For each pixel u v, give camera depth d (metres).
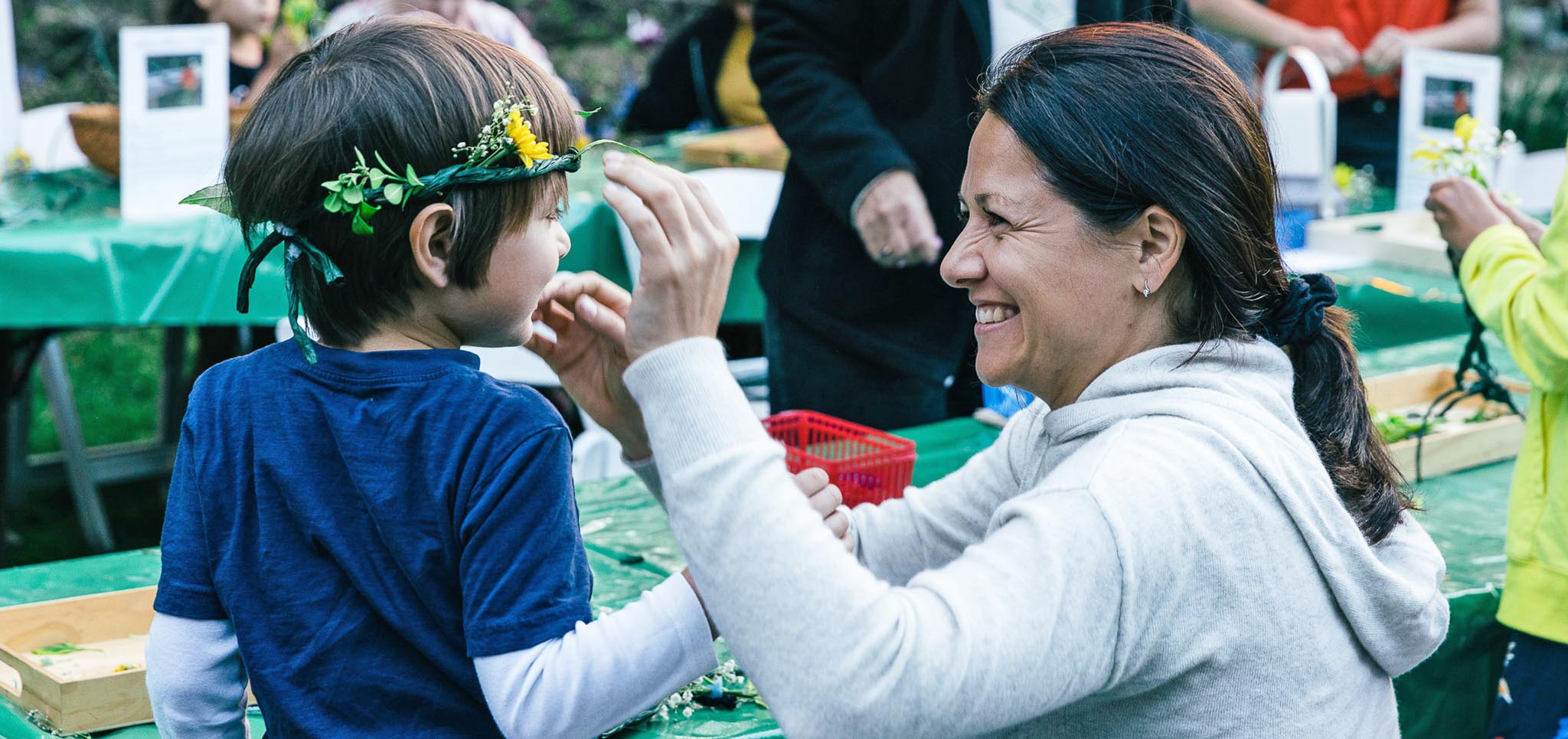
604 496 2.16
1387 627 1.12
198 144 3.35
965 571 0.97
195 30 3.33
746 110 4.91
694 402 0.98
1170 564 0.97
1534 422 1.78
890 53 2.59
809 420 2.21
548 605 1.04
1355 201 4.11
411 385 1.08
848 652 0.92
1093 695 1.04
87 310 2.99
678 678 1.09
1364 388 1.21
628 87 6.82
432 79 1.08
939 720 0.91
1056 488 1.00
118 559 1.86
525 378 3.35
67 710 1.35
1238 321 1.11
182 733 1.14
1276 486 1.02
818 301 2.71
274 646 1.08
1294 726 1.05
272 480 1.07
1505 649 1.84
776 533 0.95
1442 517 2.10
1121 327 1.10
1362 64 4.20
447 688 1.07
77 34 6.70
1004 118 1.08
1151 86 1.06
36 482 4.17
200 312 3.06
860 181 2.50
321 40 1.16
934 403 2.77
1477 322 2.00
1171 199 1.04
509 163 1.08
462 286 1.10
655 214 1.00
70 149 4.13
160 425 4.32
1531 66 7.75
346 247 1.08
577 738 1.06
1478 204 1.96
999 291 1.10
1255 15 4.20
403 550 1.05
